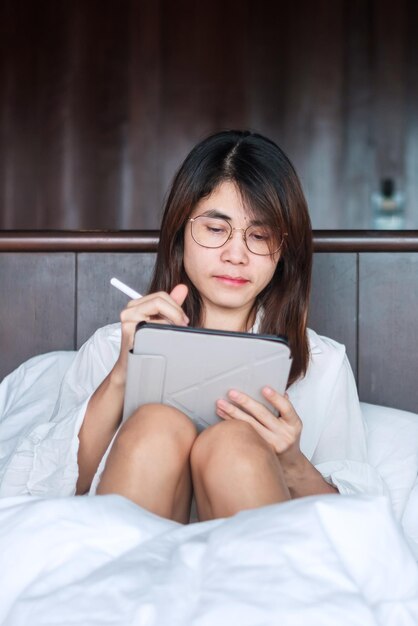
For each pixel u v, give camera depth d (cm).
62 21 453
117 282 117
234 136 134
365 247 176
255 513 74
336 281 178
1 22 453
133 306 115
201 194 131
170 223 136
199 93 452
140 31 451
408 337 178
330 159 454
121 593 66
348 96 450
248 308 139
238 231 130
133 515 79
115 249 179
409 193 453
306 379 144
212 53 450
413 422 157
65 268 181
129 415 110
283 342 105
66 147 460
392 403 179
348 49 448
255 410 108
